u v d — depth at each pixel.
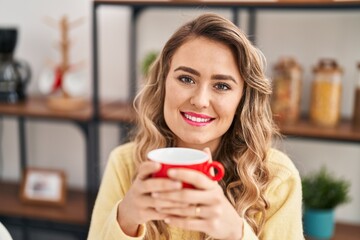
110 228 0.87
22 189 2.16
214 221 0.74
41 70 2.23
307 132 1.64
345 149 1.94
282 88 1.72
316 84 1.71
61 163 2.32
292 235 1.03
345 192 1.78
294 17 1.90
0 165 2.41
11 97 2.09
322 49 1.89
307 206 1.79
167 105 0.96
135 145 1.14
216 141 1.06
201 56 0.90
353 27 1.84
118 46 2.12
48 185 2.14
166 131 1.10
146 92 1.10
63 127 2.28
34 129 2.32
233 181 1.07
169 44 0.98
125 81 2.14
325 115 1.70
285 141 1.83
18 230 2.33
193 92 0.92
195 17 0.98
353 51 1.86
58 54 2.20
